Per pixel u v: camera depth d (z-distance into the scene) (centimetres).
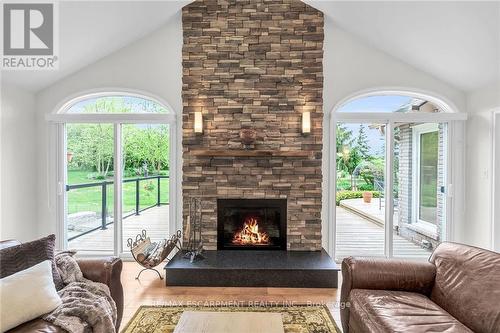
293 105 370
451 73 364
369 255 397
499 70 320
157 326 238
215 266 315
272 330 166
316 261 332
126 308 267
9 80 347
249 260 334
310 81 370
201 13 371
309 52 371
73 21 313
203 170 372
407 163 395
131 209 406
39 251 201
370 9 326
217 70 371
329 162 386
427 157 396
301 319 249
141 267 366
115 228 398
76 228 405
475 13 271
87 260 219
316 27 371
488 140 351
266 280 310
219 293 296
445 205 396
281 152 354
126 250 405
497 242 344
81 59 372
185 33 371
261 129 371
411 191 396
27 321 164
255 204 374
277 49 370
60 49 336
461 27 292
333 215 388
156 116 386
